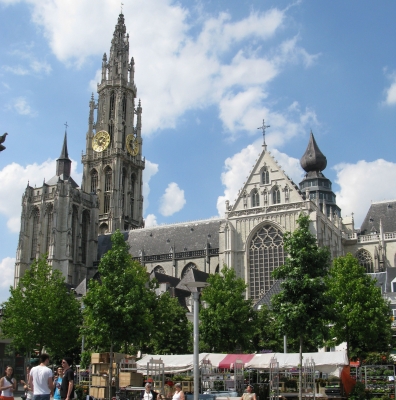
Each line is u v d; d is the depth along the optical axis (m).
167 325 84.88
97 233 167.25
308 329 48.66
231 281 80.44
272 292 103.50
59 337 84.31
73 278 155.75
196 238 149.38
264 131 122.88
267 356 57.12
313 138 174.62
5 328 86.62
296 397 51.00
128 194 193.00
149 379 55.06
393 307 100.12
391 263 133.50
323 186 170.62
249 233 117.06
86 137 198.38
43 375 25.12
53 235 153.00
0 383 27.30
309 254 50.47
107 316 58.62
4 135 23.16
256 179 120.12
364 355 72.62
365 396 51.12
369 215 148.50
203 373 58.88
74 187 169.25
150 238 159.12
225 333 76.44
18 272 155.88
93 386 54.88
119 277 60.69
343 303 68.38
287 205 115.12
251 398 36.22
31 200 161.75
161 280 128.50
